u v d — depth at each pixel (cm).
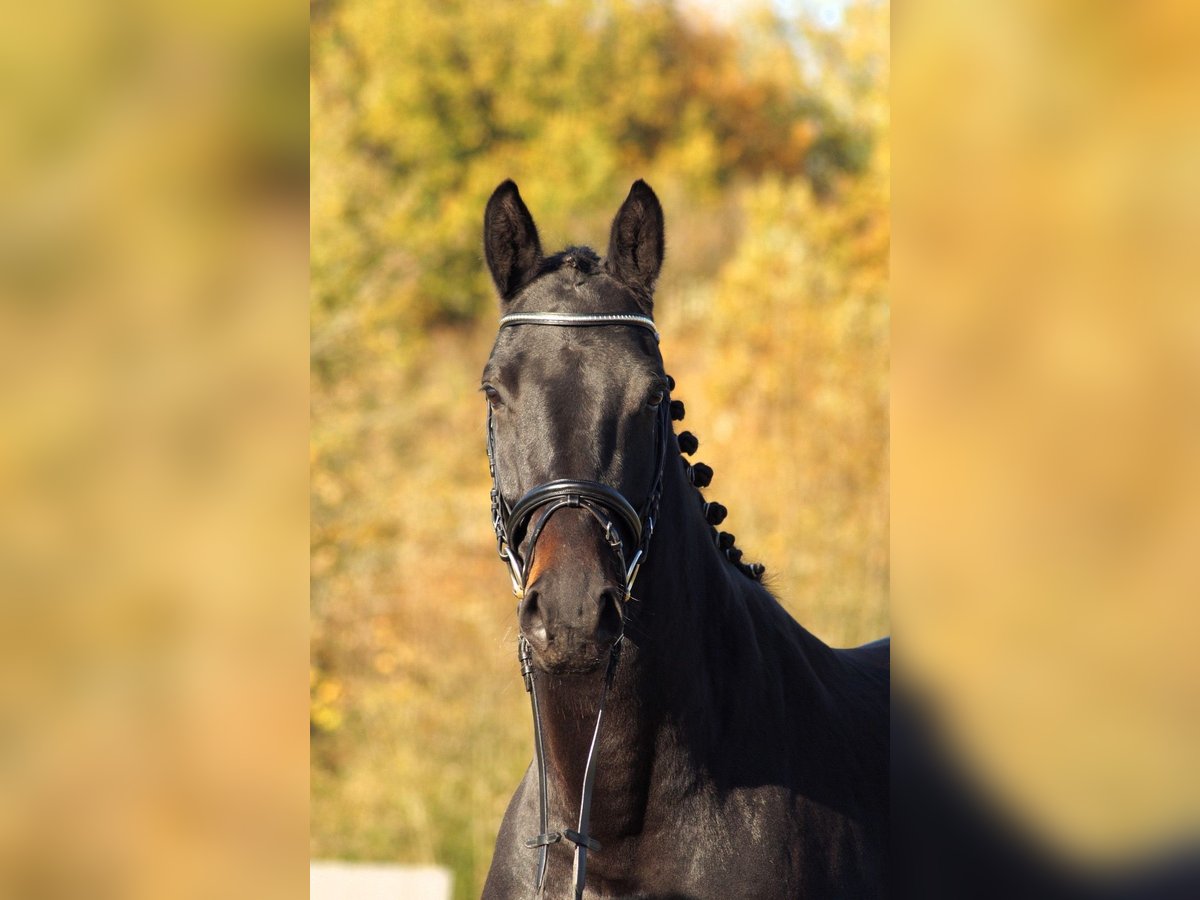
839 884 227
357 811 779
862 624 895
